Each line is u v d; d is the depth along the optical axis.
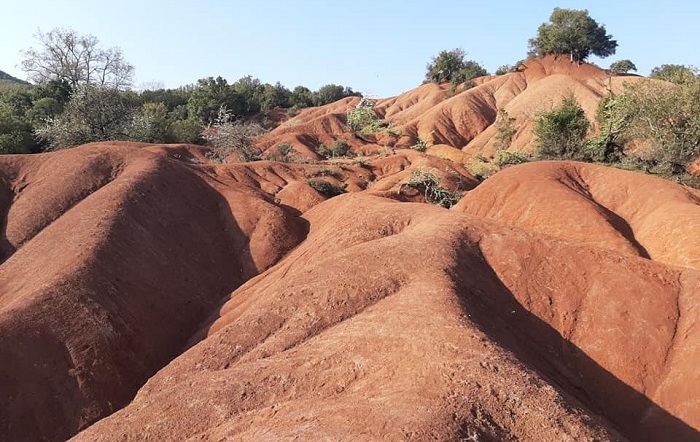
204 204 31.83
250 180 41.19
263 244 30.08
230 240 30.52
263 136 75.12
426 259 17.05
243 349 15.47
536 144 50.25
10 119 51.03
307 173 45.62
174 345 21.44
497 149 65.44
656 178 27.94
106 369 18.12
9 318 17.77
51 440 16.02
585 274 17.14
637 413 13.76
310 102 128.88
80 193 29.91
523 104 75.62
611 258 17.47
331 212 31.69
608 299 16.12
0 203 30.30
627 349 14.91
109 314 19.72
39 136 50.59
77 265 21.05
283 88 124.38
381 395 10.79
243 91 115.31
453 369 11.08
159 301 22.64
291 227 31.69
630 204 27.06
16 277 23.64
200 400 12.91
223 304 24.34
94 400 17.23
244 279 28.42
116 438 12.62
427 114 86.44
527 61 98.56
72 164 31.58
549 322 16.09
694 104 36.06
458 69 119.06
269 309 16.55
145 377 19.19
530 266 17.66
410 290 15.42
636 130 39.53
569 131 44.69
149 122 57.94
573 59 94.12
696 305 15.32
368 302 15.81
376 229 22.23
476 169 54.75
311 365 12.94
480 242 18.94
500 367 11.19
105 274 21.41
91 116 52.50
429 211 22.70
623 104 40.62
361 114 80.44
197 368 15.16
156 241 25.91
